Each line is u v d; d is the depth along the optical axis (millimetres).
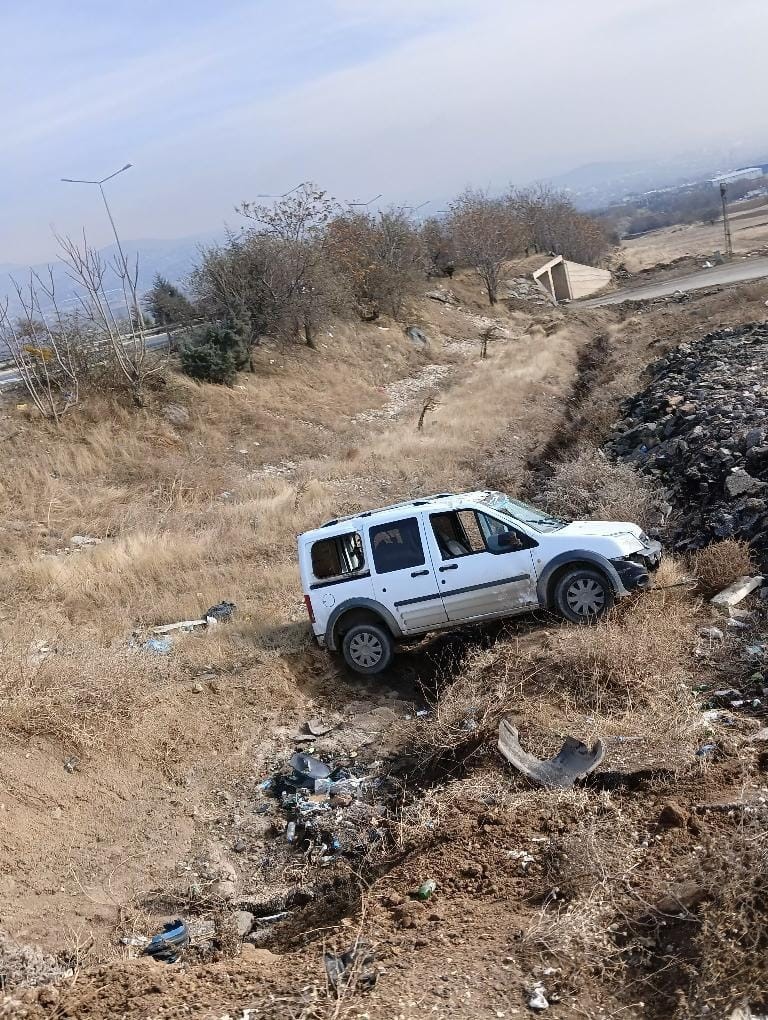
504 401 29188
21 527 18547
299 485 21578
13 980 5488
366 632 10531
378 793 7988
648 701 7730
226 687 10039
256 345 34062
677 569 10984
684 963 4418
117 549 16141
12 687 8695
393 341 42500
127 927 6430
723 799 5918
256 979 5090
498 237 61531
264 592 13883
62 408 24125
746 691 7715
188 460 23672
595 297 70562
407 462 22656
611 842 5633
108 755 8352
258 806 8047
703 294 48594
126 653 10375
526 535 10250
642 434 18688
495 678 8906
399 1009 4418
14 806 7293
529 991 4453
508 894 5516
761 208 159250
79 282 26219
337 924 5887
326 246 40562
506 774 7133
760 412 15547
